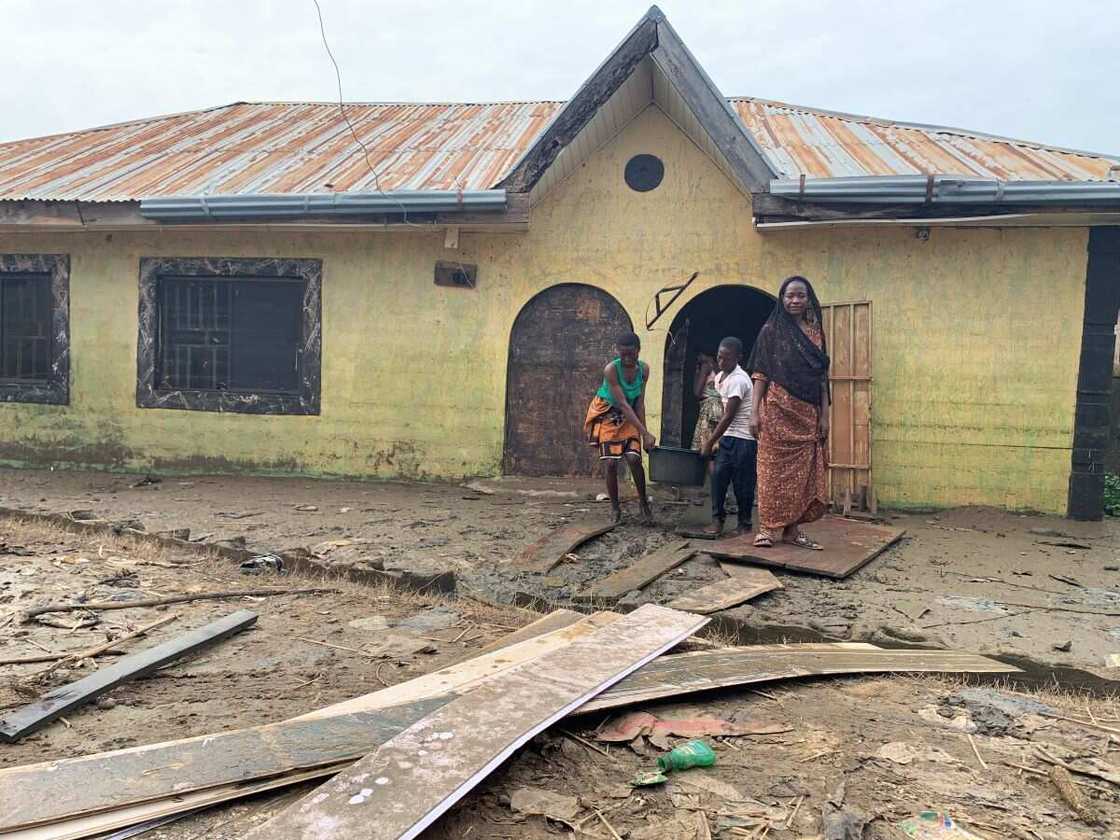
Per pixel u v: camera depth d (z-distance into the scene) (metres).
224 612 4.86
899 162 9.03
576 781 2.89
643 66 8.28
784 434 6.23
